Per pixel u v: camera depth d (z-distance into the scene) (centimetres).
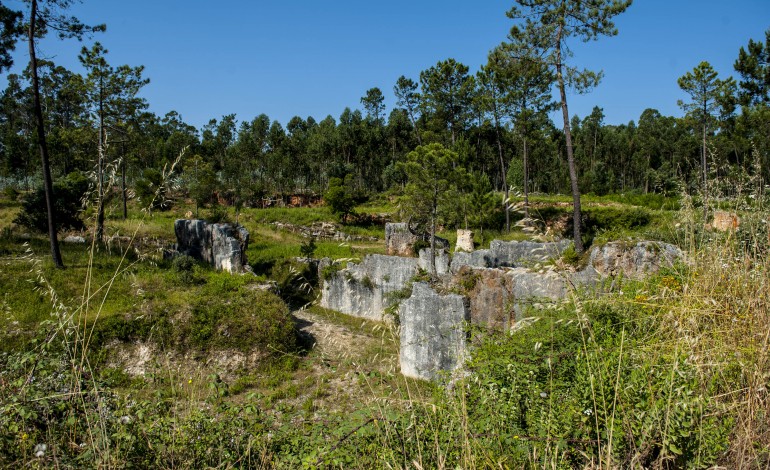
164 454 355
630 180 6656
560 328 490
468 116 4247
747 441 287
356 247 3109
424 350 1107
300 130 7981
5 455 329
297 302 2039
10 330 1172
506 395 381
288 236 3478
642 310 502
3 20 1595
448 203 2308
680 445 290
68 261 1700
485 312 1066
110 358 1215
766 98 2216
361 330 1562
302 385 1108
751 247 457
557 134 6794
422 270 1680
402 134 6656
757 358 332
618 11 1905
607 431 291
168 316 1367
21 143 4869
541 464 305
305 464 323
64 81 2573
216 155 6306
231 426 409
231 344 1323
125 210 2952
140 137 2908
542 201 3716
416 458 314
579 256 1129
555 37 2052
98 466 309
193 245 2300
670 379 307
